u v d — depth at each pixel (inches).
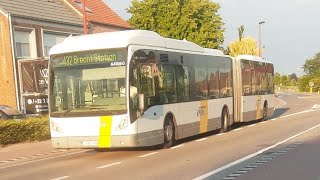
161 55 597.3
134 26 1590.8
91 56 538.3
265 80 1059.9
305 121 971.9
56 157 590.9
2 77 997.8
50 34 1102.4
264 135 722.8
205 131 719.1
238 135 743.1
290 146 576.1
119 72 526.6
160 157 522.9
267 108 1064.2
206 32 1572.3
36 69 908.0
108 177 406.3
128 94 521.7
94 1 1381.6
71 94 542.6
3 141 708.7
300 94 3289.9
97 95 532.4
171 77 619.5
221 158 494.9
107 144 524.4
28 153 637.9
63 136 542.0
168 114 603.8
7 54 990.4
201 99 708.0
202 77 720.3
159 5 1566.2
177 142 673.6
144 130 540.7
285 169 416.5
